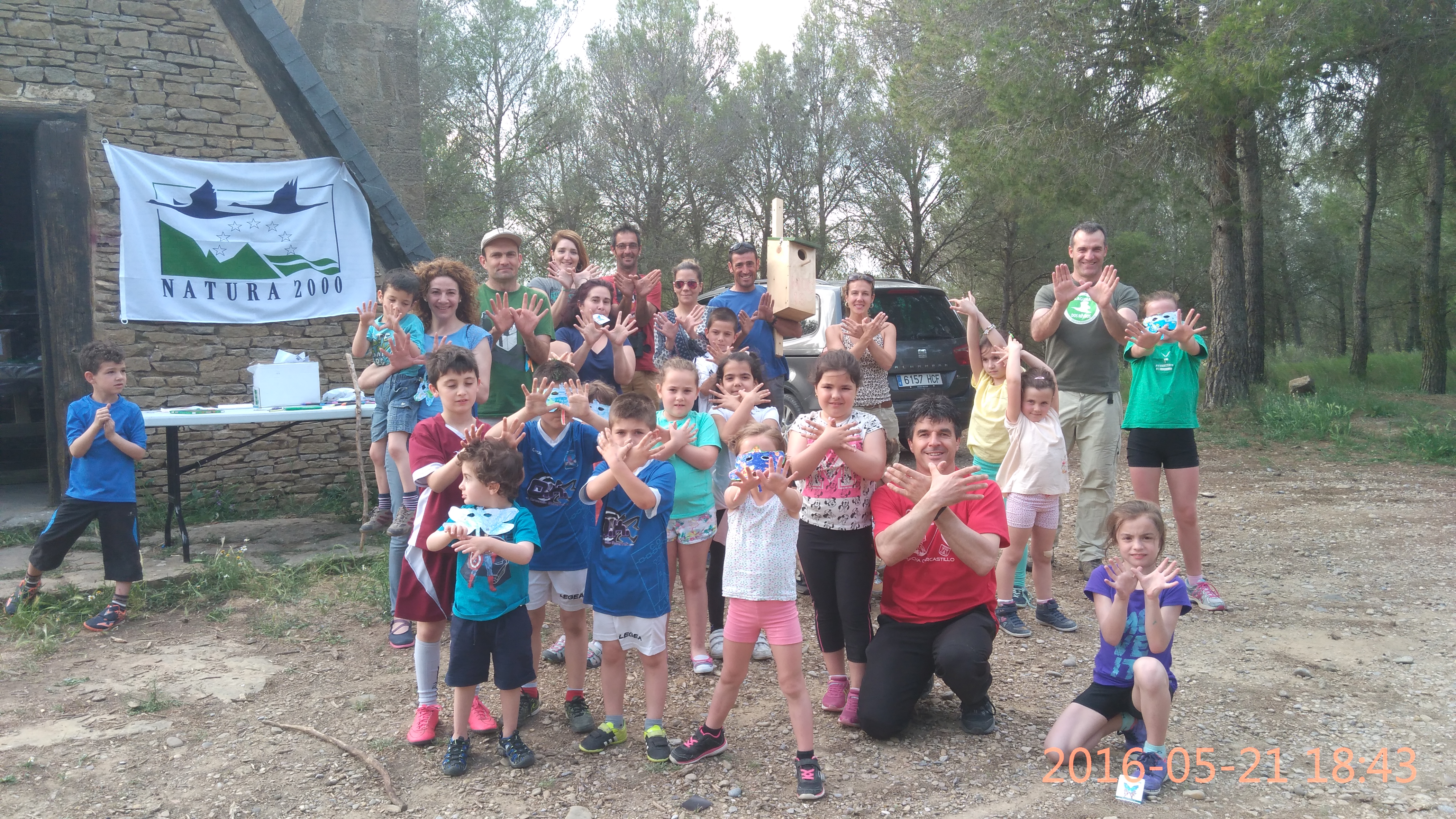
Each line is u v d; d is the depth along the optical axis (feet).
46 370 22.76
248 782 11.12
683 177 70.28
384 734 12.44
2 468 29.71
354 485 26.30
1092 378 18.26
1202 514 24.67
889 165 69.15
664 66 70.38
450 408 12.79
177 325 23.52
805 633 16.39
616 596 11.51
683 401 13.58
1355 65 37.40
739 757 11.69
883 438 12.60
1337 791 10.66
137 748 11.96
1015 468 16.02
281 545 21.07
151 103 23.02
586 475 12.75
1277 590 18.16
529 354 16.60
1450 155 53.11
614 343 16.49
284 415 20.08
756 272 19.58
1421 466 30.73
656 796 10.77
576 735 12.39
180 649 15.48
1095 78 36.86
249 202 24.00
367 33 40.86
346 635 16.22
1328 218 69.31
